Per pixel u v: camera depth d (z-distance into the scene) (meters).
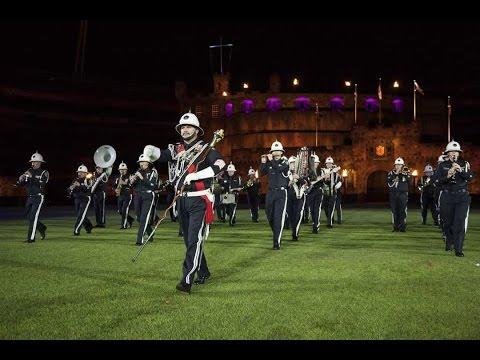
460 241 9.66
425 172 18.67
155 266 8.30
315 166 15.31
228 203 18.44
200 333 4.54
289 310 5.31
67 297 5.93
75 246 11.38
